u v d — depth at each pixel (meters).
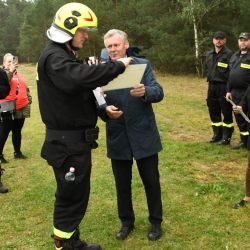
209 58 7.68
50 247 4.14
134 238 4.19
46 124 3.28
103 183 5.80
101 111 3.54
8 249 4.13
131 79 3.37
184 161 6.70
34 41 40.28
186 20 19.89
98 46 25.34
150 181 4.01
